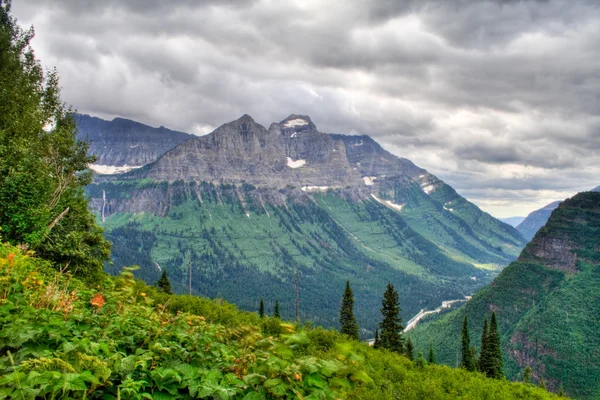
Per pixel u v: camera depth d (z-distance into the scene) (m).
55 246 31.83
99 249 40.28
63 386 5.59
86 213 40.94
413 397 21.39
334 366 7.06
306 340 7.48
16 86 41.19
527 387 35.94
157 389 7.15
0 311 8.41
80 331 8.91
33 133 38.69
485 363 70.00
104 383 6.52
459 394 26.41
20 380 5.67
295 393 6.80
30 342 7.52
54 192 35.44
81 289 13.93
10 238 26.70
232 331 9.45
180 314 11.12
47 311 9.05
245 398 6.77
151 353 7.77
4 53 42.88
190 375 7.38
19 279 11.23
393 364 28.23
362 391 17.44
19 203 27.02
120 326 9.33
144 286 33.03
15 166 28.98
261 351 8.35
